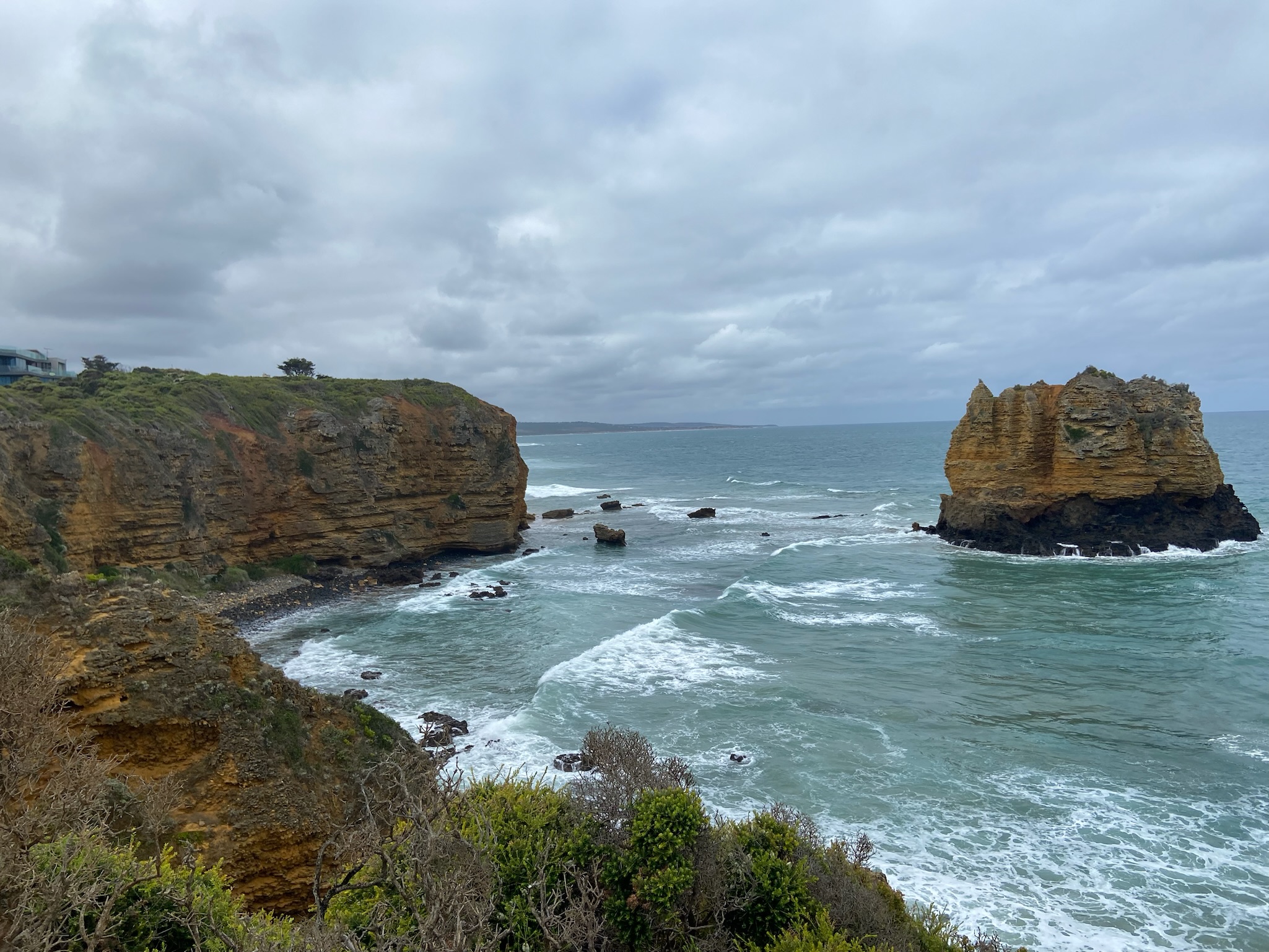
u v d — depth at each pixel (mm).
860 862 15594
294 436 51938
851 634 37156
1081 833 19734
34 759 9055
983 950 12883
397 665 33125
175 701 12680
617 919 10234
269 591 45219
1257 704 27656
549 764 22875
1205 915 16625
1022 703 28094
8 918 7277
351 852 11055
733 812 20406
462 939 7188
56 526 34594
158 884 8773
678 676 30922
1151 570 50406
